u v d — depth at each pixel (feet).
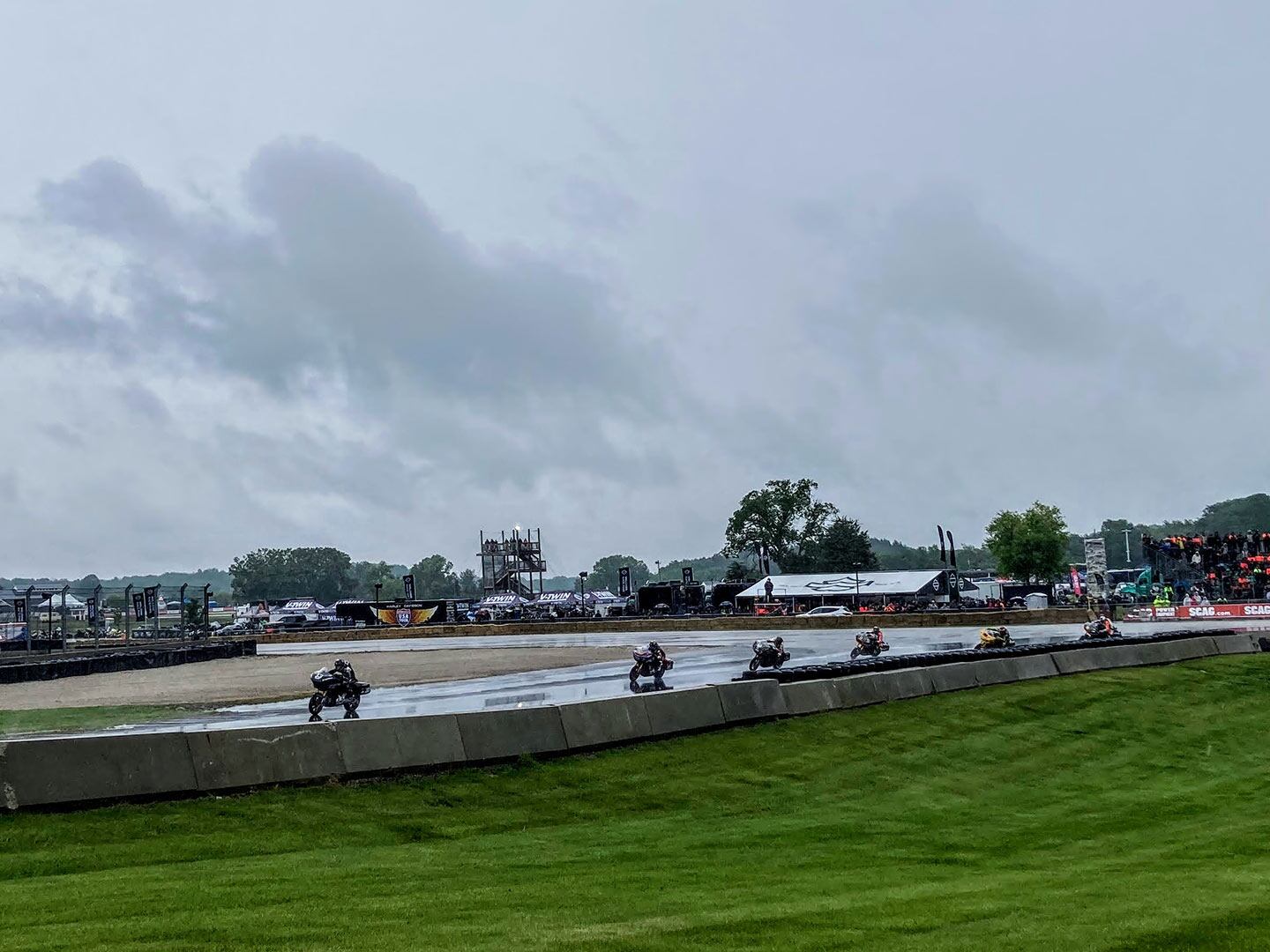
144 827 47.98
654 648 118.73
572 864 43.68
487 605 426.92
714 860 44.91
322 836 48.96
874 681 90.43
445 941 30.17
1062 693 99.96
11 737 84.69
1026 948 29.43
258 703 110.73
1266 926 31.63
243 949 29.25
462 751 62.23
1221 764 77.00
